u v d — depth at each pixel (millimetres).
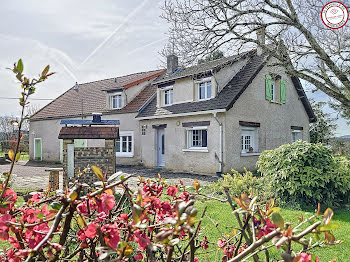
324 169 6633
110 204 1132
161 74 19672
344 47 7637
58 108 21766
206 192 7613
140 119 16031
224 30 7441
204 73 13156
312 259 1149
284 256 961
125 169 14766
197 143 13680
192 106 13664
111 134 8023
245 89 13055
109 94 18344
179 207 916
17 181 10781
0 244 3707
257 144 13844
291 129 16203
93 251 1271
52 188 7121
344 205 6703
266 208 1335
